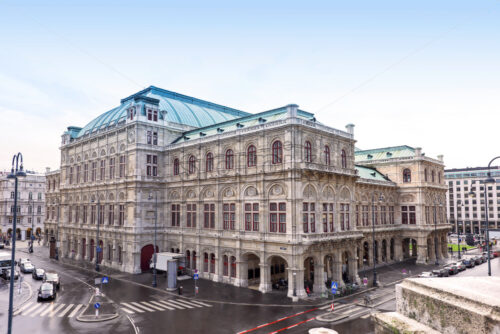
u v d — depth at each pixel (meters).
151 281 52.19
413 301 4.93
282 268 53.69
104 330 31.05
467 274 57.66
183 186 59.19
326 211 49.06
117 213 63.84
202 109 78.56
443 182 80.88
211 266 53.78
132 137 61.81
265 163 47.66
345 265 55.19
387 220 72.00
